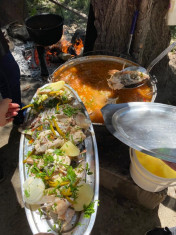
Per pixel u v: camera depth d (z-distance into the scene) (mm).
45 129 1612
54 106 1740
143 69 2070
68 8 4145
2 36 1911
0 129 2656
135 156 1514
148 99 1972
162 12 2504
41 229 1197
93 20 2492
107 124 1189
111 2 2094
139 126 1217
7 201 2096
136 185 1789
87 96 2000
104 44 2484
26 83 3137
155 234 1740
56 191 1287
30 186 1252
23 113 2639
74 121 1630
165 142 1094
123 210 2049
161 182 1444
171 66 3434
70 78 2150
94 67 2264
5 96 2543
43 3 4898
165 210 2055
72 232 1187
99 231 1925
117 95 2020
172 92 3076
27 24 2779
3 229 1932
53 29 2494
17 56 3418
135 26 2184
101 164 1890
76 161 1486
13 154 2451
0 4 3770
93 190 1337
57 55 3270
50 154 1439
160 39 2822
